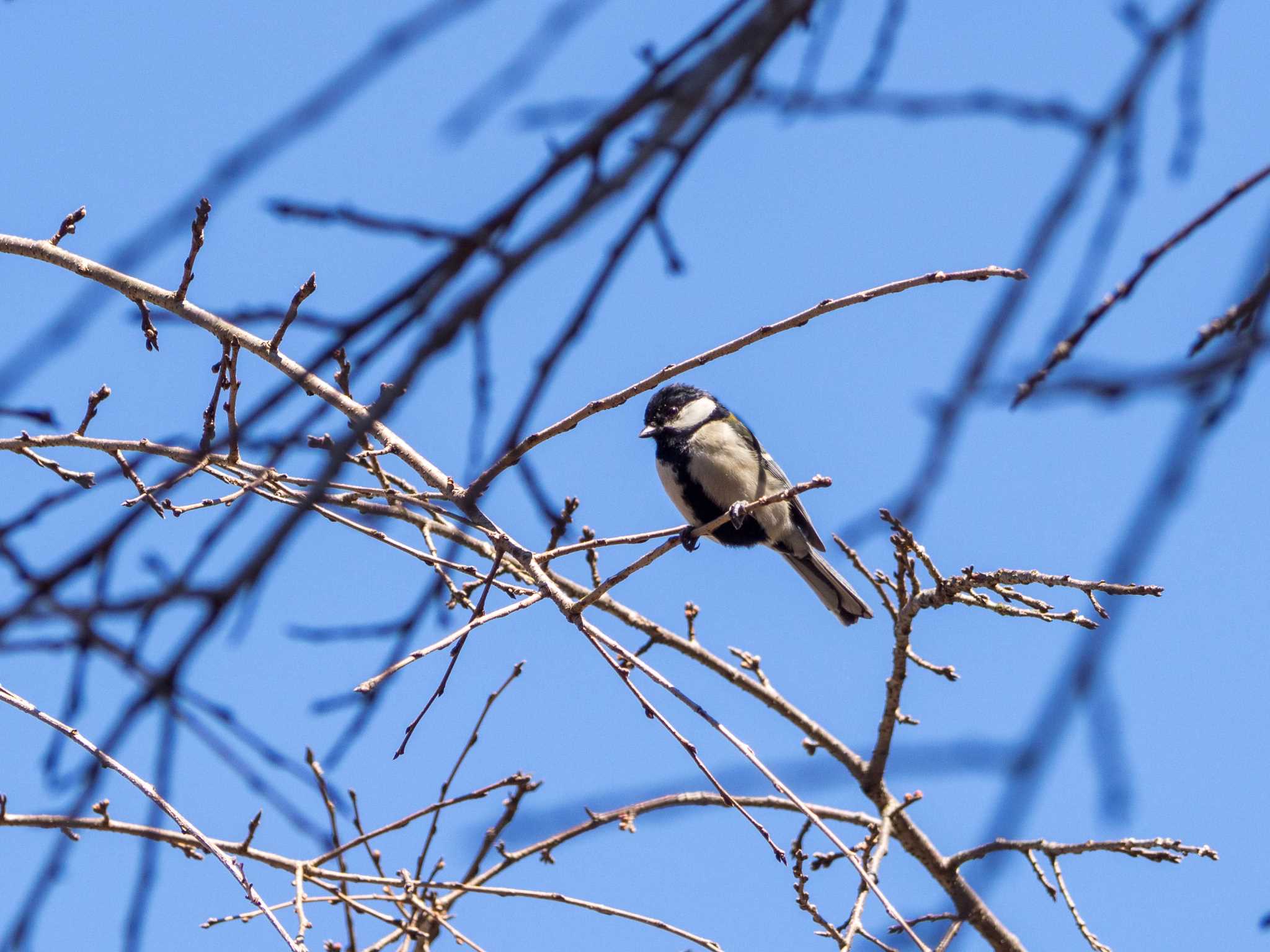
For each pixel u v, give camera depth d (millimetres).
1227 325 4328
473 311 3826
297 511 3744
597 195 4004
